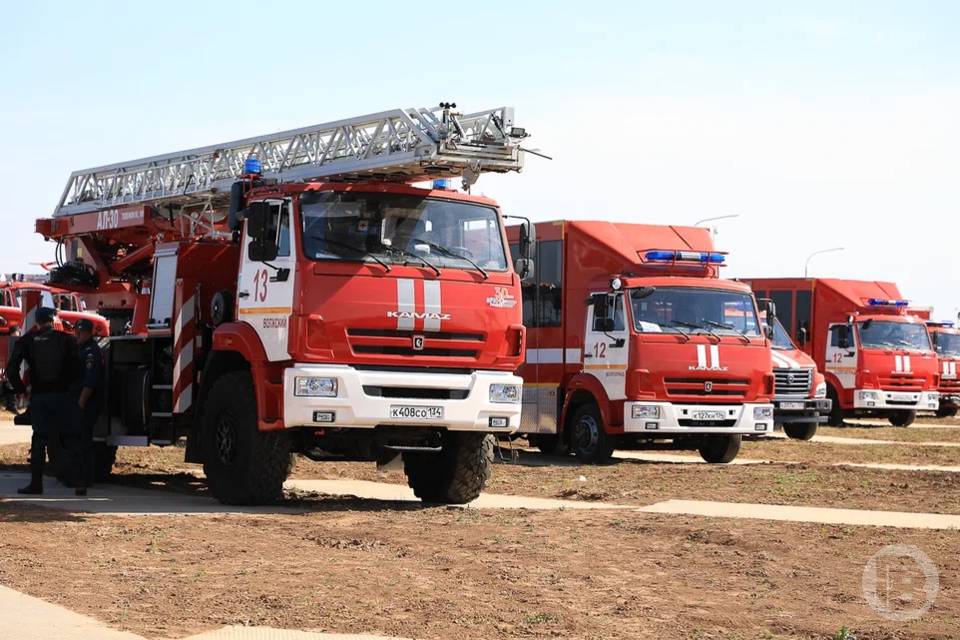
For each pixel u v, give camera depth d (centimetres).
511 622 764
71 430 1415
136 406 1528
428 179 1495
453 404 1284
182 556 971
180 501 1394
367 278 1259
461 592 848
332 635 718
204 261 1478
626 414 1961
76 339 1485
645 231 2125
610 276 2052
